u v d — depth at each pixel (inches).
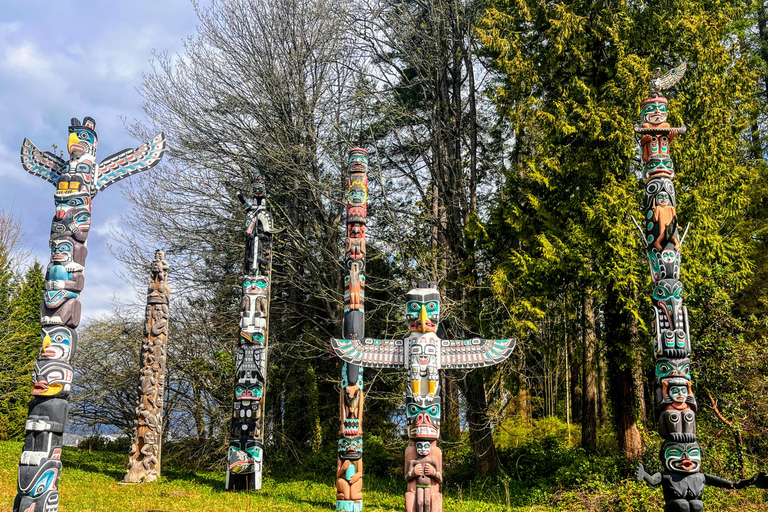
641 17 640.4
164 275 688.4
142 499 517.3
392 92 888.9
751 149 877.2
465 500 609.0
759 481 349.7
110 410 930.7
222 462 755.4
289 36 852.6
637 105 609.3
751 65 932.6
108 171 421.4
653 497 513.3
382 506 556.7
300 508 516.4
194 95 862.5
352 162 577.0
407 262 767.1
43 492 354.3
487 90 866.1
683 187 613.9
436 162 828.6
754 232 826.8
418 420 349.1
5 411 942.4
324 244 853.2
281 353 845.8
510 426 824.3
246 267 642.2
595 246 592.4
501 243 713.6
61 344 376.8
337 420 923.4
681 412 375.9
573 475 612.1
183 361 837.2
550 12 684.1
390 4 869.2
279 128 830.5
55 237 392.8
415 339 364.5
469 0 839.1
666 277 403.9
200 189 877.8
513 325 629.9
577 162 628.1
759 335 678.5
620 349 611.2
